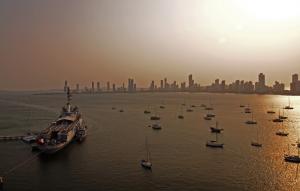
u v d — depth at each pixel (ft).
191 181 410.72
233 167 467.52
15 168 469.16
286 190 383.45
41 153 538.88
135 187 393.09
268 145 616.80
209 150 570.87
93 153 552.00
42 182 412.16
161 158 515.91
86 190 386.11
